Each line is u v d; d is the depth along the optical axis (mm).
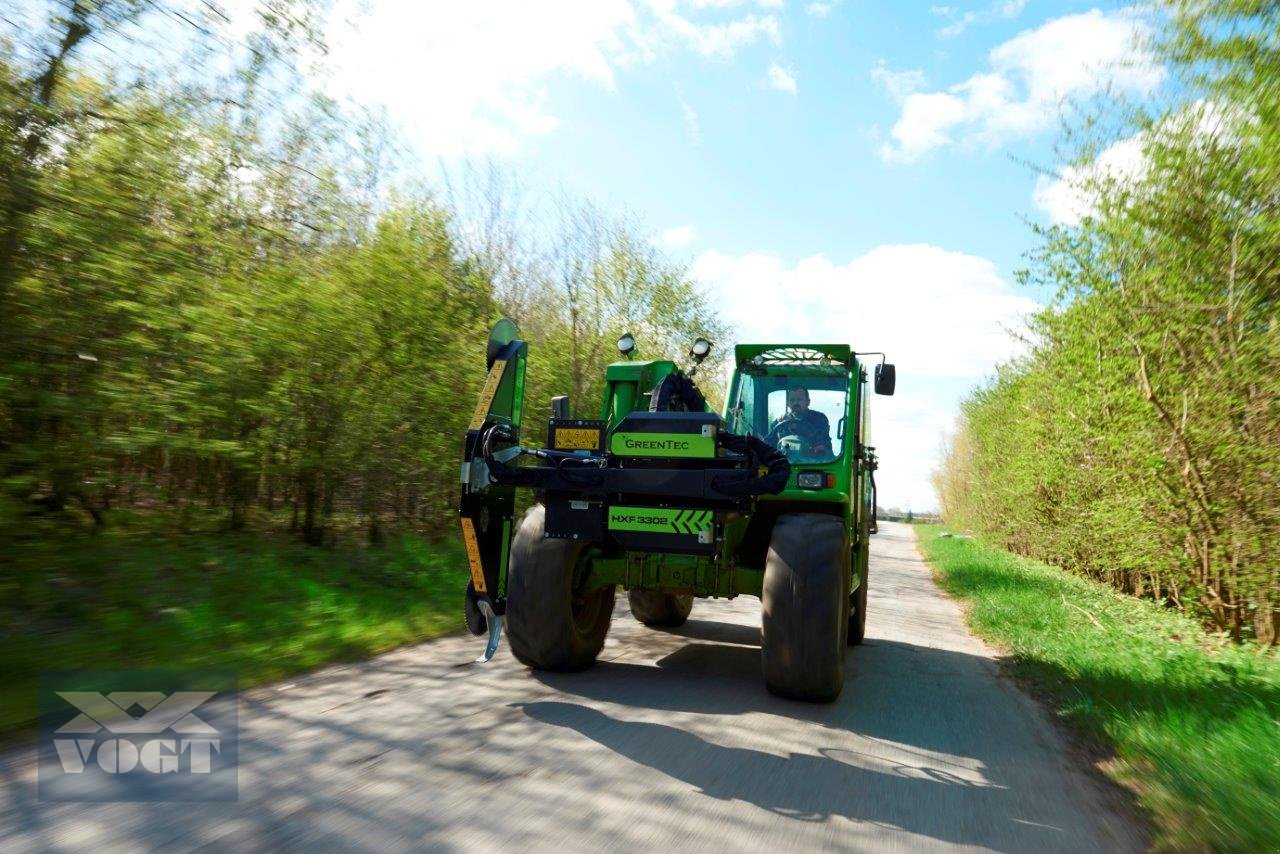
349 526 10805
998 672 7016
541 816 3199
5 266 5473
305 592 7320
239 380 7898
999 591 12852
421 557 9836
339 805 3154
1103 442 11234
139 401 6656
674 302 15688
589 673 5809
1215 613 9805
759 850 3061
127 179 6180
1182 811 3559
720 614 9188
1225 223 7891
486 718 4480
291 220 8375
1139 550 10594
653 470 5082
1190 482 9031
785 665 5156
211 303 7484
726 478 4957
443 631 6840
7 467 5938
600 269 15117
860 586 7426
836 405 6531
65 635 5246
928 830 3383
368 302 9367
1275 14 6680
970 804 3707
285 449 9227
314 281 8734
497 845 2912
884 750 4449
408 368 9914
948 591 14414
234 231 7785
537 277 14047
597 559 5859
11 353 5727
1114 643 8258
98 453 6719
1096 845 3318
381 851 2795
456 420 10812
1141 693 5742
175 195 6879
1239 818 3369
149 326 6672
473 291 11258
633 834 3111
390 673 5367
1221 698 5629
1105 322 10047
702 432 5043
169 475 8844
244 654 5336
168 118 6492
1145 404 9438
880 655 7477
